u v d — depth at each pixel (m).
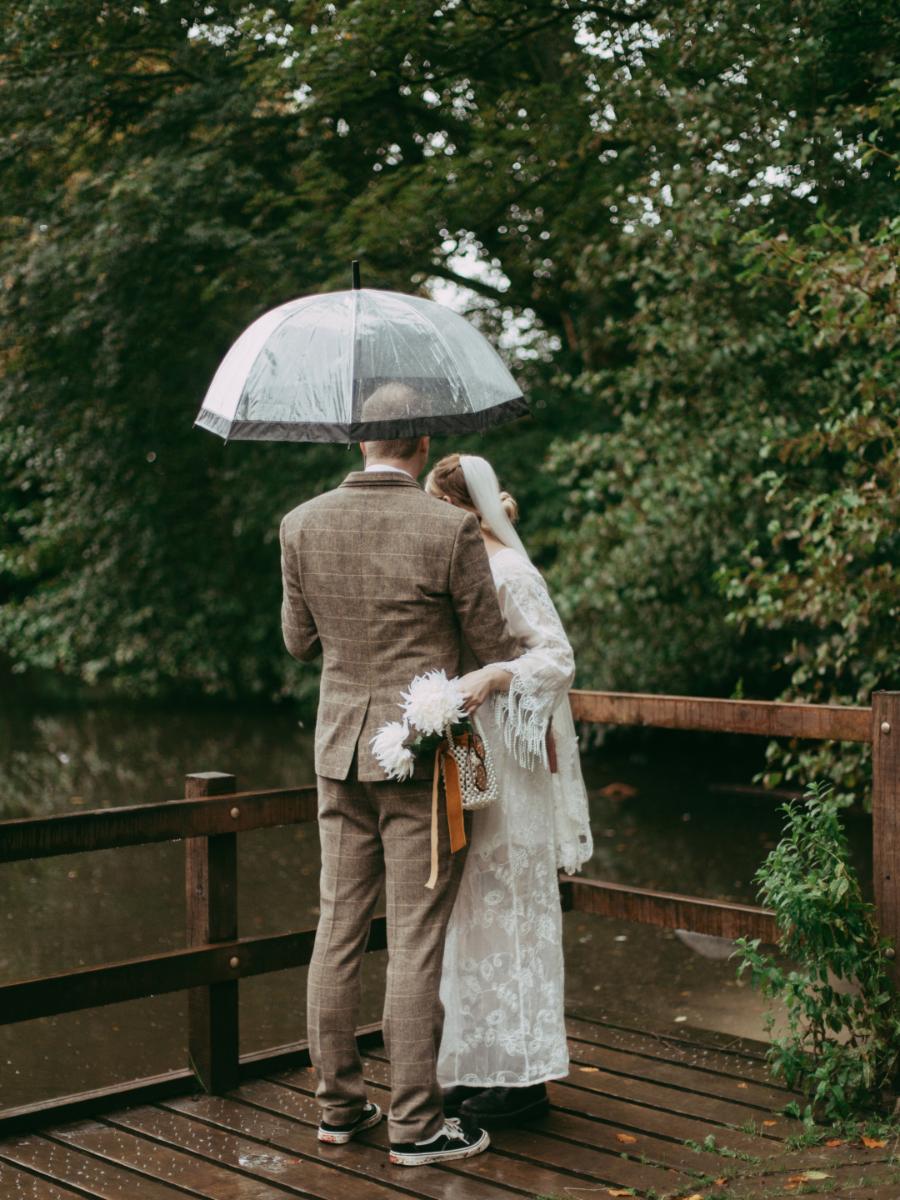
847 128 7.56
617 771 13.13
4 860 3.38
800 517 7.02
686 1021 6.07
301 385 3.18
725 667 11.08
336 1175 3.25
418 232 11.69
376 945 4.09
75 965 7.02
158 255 12.85
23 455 15.98
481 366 3.28
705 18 8.05
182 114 12.38
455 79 11.31
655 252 8.54
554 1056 3.44
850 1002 3.65
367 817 3.29
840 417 6.64
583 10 9.84
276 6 11.34
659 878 8.96
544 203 12.11
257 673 16.81
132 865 9.48
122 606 16.66
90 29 12.38
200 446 15.99
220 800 3.76
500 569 3.34
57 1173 3.29
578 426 13.59
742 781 12.41
